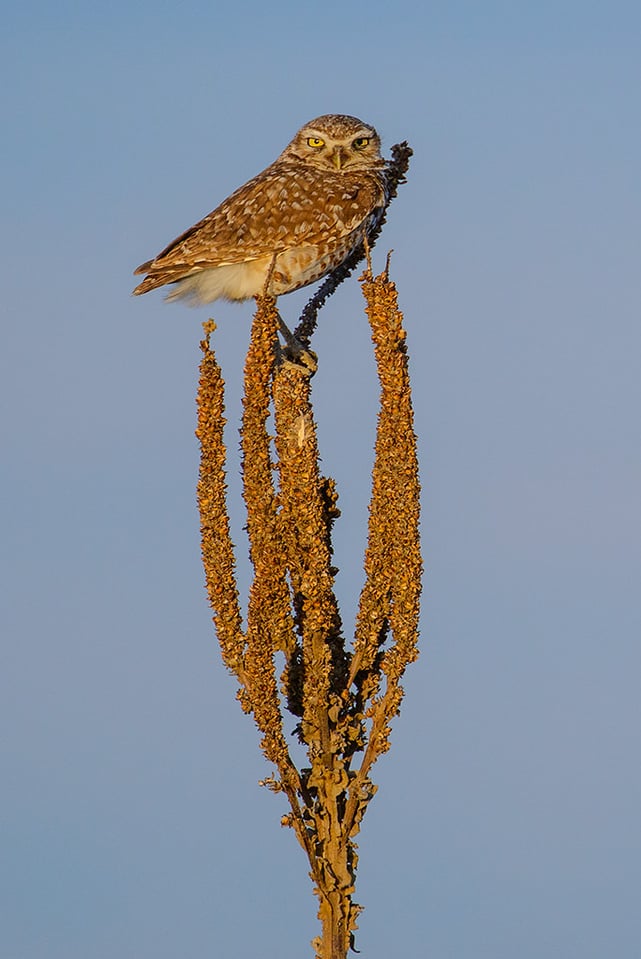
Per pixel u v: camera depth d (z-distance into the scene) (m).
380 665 11.86
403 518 11.60
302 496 11.47
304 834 11.55
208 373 11.47
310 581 11.47
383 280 11.49
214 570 11.59
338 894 11.34
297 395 11.52
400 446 11.54
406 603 11.61
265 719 11.43
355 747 11.83
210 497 11.55
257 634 11.41
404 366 11.53
